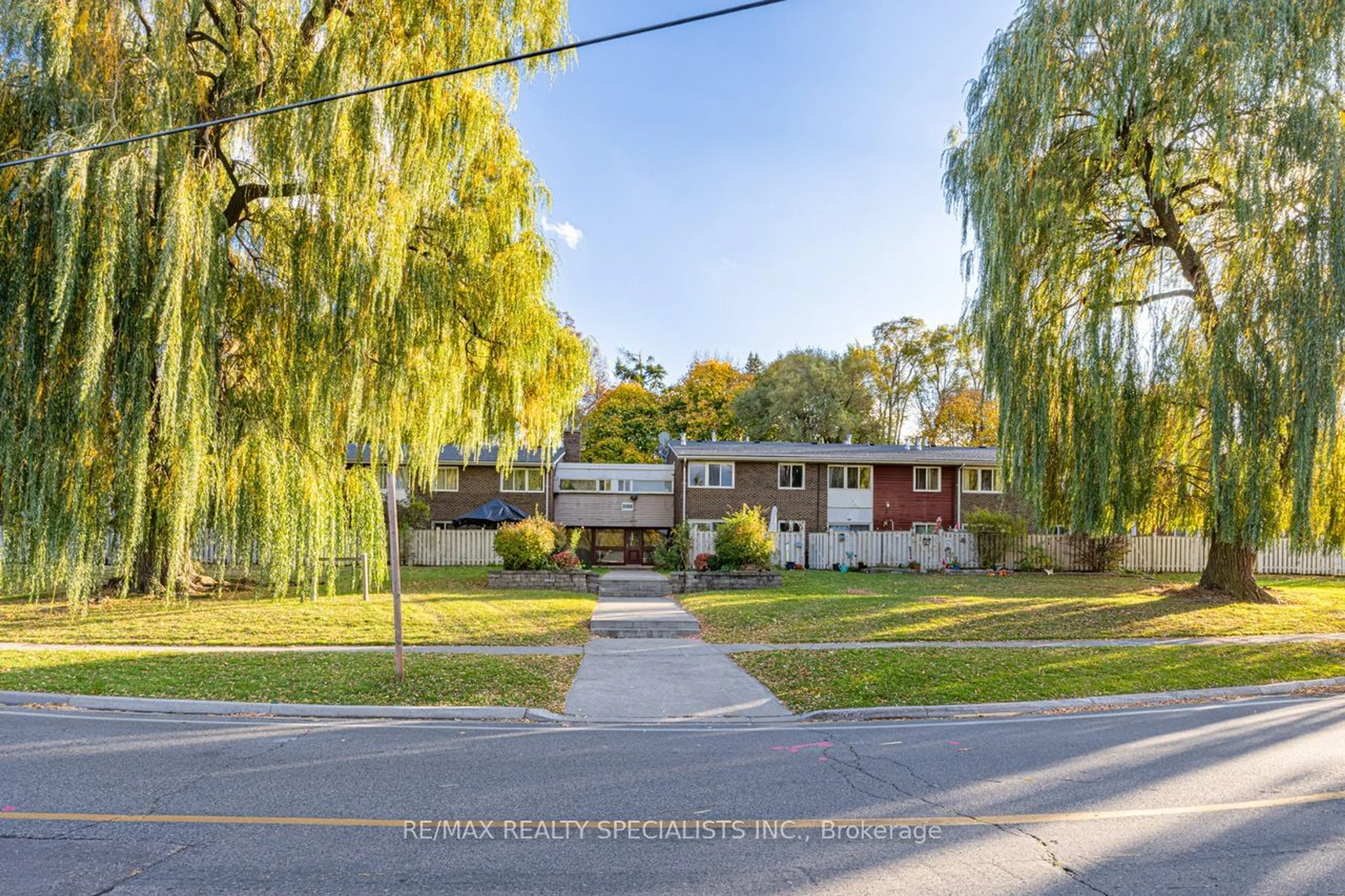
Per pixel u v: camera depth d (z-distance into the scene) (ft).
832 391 166.20
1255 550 55.01
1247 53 43.70
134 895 13.08
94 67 37.45
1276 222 46.21
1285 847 15.71
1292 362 45.52
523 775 20.67
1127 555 92.89
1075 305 54.90
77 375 36.91
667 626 49.29
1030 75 50.34
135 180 35.81
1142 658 38.75
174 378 36.22
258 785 19.40
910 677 34.35
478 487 108.47
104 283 35.14
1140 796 19.08
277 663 35.73
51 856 14.69
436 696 30.50
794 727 27.22
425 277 45.93
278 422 44.42
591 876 14.07
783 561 93.25
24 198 36.45
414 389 48.55
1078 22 49.29
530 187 55.93
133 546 38.17
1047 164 51.13
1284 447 48.65
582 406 192.24
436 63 43.55
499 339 54.29
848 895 13.37
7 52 37.35
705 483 106.01
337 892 13.28
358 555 57.11
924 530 105.40
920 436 179.11
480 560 96.07
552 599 62.34
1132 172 51.03
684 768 21.52
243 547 44.57
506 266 52.31
